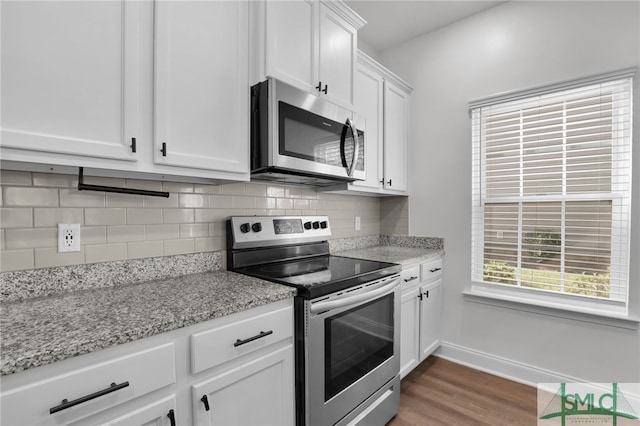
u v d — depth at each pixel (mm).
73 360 747
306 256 2076
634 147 1828
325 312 1355
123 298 1119
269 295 1184
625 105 1868
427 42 2689
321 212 2365
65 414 730
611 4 1900
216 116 1315
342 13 1869
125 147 1057
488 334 2363
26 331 805
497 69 2326
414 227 2766
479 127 2426
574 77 1977
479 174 2434
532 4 2178
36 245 1128
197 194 1601
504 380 2238
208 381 1005
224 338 1045
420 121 2725
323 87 1744
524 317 2209
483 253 2426
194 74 1242
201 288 1270
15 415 665
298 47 1612
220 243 1690
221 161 1329
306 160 1558
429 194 2672
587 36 1975
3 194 1068
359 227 2730
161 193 1407
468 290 2461
